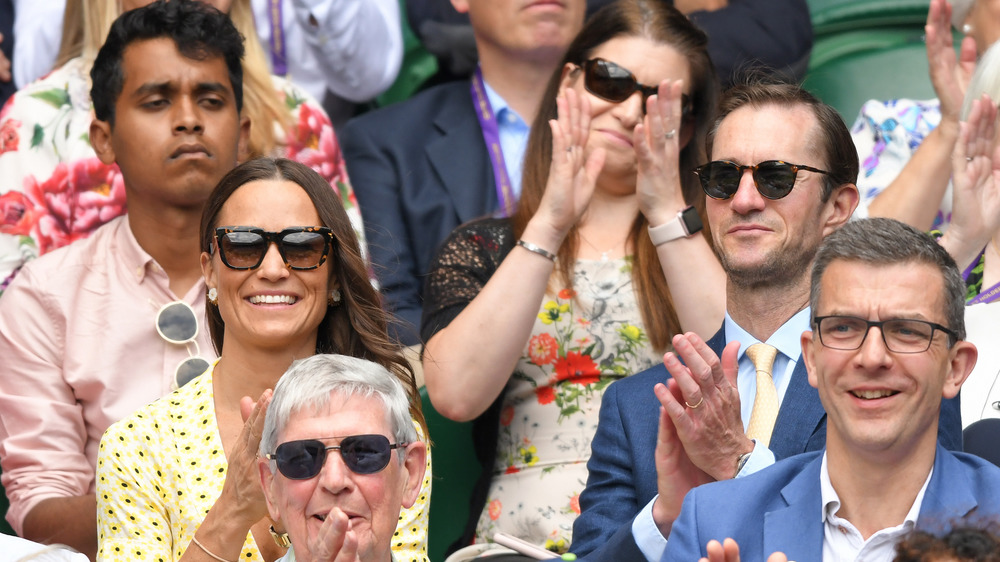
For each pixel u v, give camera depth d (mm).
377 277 19062
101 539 12578
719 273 15188
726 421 11562
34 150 18844
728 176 13344
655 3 16781
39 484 15547
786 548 10406
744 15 21422
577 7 20703
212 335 14086
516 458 15539
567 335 15656
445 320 16219
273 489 10938
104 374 16047
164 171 16203
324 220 13664
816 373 10445
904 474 10156
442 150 20656
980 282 17078
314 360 11000
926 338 9945
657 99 15344
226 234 13336
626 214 16391
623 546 11773
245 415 11734
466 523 16469
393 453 10773
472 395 15023
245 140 17594
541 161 16812
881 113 20625
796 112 13438
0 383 16172
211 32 16516
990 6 19500
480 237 16766
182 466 12797
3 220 18531
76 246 16844
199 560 11562
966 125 15531
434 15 21625
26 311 16328
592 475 13672
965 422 14820
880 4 22219
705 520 10734
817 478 10570
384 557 10727
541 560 12914
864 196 20062
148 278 16547
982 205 15555
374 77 21688
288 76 21125
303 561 10617
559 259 15938
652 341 15555
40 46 20250
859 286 10117
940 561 8562
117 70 16391
